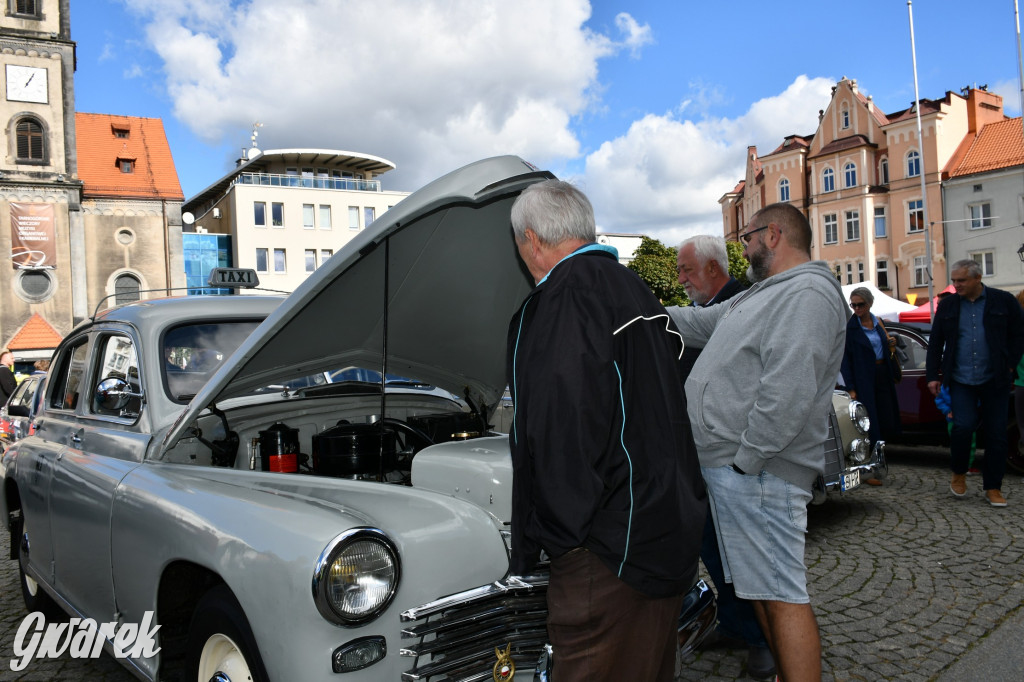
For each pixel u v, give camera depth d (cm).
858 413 507
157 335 309
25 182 3375
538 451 156
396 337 305
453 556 197
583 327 162
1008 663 296
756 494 228
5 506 411
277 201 5459
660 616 174
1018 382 605
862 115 4156
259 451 292
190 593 243
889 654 310
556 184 195
